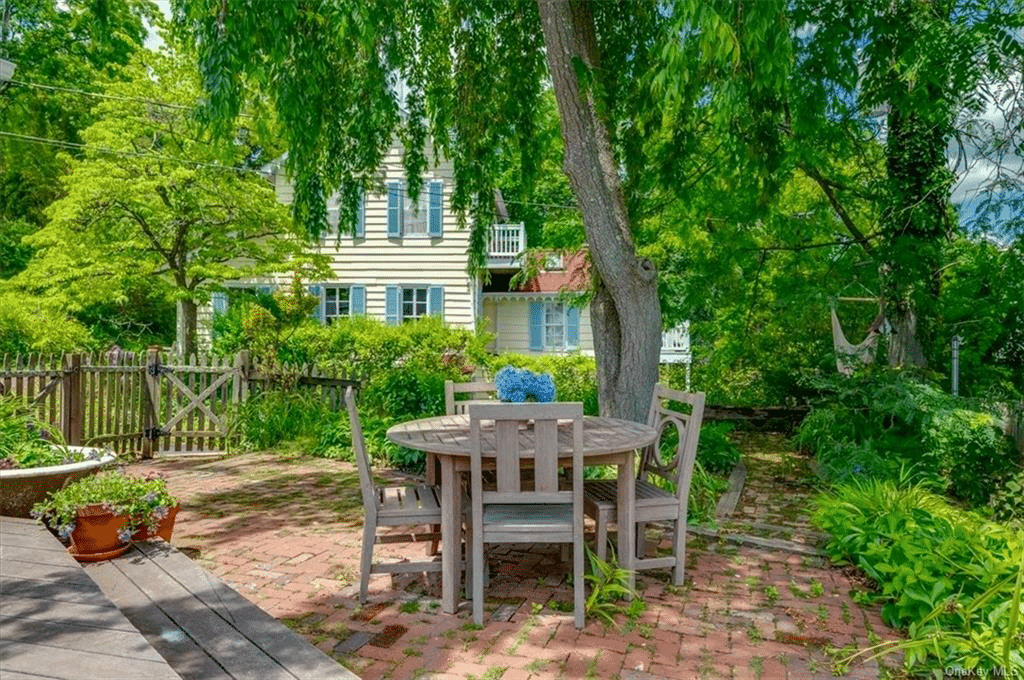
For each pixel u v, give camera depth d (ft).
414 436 12.80
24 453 14.03
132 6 56.03
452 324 57.98
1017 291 26.94
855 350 30.86
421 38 25.68
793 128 25.39
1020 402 21.97
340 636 10.74
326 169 25.43
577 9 22.20
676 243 37.52
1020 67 20.95
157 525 12.70
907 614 11.10
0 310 39.65
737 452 26.40
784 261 37.65
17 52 56.39
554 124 34.17
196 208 41.68
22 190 65.72
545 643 10.55
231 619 8.86
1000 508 17.61
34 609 8.21
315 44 21.24
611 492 13.99
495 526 11.30
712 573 14.02
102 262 40.52
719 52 14.96
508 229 60.80
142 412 27.99
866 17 23.07
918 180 28.40
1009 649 8.59
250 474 24.17
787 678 9.53
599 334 23.07
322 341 49.34
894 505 14.80
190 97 38.47
